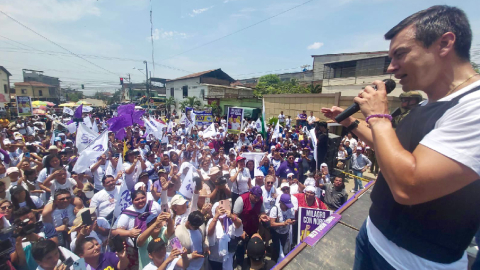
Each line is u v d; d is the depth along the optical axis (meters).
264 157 6.97
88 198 5.63
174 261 3.27
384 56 17.34
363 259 1.09
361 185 8.07
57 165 5.36
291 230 4.61
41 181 5.36
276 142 10.75
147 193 4.47
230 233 4.14
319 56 27.53
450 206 0.77
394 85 1.06
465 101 0.69
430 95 0.89
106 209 4.67
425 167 0.66
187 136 12.84
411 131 0.87
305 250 1.85
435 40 0.79
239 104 27.94
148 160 7.38
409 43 0.84
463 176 0.63
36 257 2.68
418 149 0.73
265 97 21.14
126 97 58.41
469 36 0.80
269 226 4.57
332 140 8.54
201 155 8.25
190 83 36.06
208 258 4.05
